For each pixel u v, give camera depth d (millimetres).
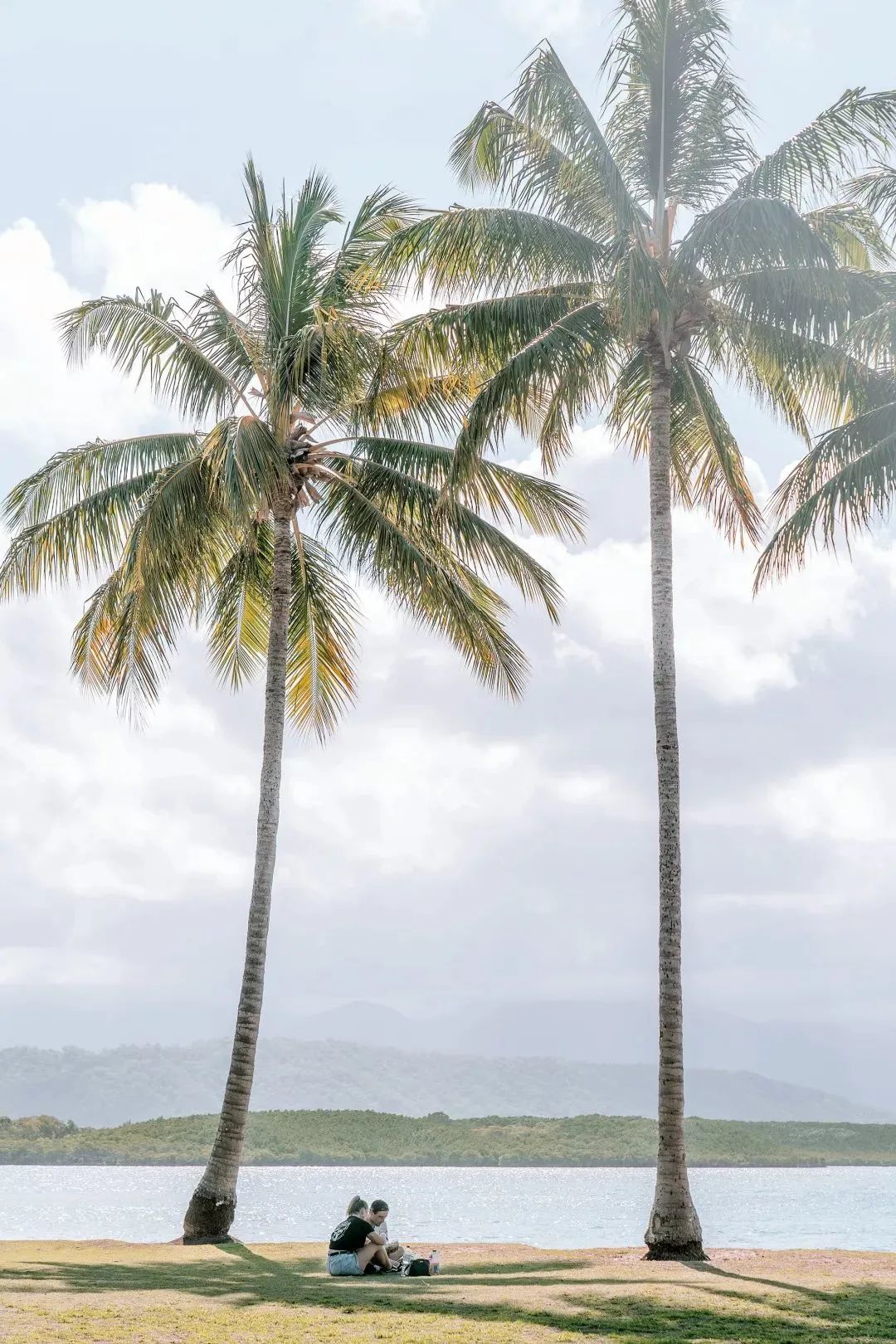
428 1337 10258
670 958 18281
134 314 22406
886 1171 125812
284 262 22453
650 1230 18000
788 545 20594
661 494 19969
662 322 19781
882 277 19641
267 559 25328
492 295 20297
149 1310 11547
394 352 20656
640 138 21250
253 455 19844
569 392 20828
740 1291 13812
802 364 20625
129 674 22312
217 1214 19844
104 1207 57375
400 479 23250
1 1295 12594
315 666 26469
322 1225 44719
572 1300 12969
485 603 25125
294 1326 10734
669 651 19281
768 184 19516
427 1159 135000
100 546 22750
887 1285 14492
